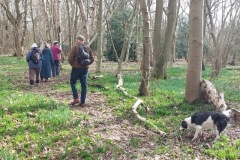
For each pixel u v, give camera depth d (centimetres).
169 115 624
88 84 959
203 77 1295
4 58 2444
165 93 834
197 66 700
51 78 1163
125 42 1153
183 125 498
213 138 500
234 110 607
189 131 518
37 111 607
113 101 731
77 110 645
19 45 2562
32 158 395
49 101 685
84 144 443
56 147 436
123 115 609
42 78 1089
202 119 483
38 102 661
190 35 700
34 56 979
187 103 707
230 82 1117
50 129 498
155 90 873
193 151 443
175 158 418
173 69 1675
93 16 1672
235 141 484
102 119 582
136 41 2281
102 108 665
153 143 470
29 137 461
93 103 715
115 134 502
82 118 576
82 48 668
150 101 730
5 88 899
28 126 505
